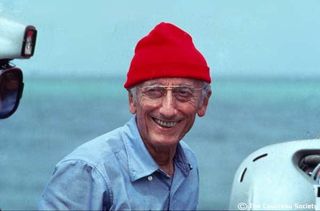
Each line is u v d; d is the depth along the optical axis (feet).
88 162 15.89
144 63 15.42
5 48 14.38
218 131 129.18
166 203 16.46
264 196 15.31
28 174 74.90
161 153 16.17
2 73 14.48
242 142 114.21
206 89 15.94
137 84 15.61
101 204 15.85
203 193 71.67
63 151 82.38
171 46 15.42
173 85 15.35
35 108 158.81
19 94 14.84
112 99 168.66
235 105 152.35
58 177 15.97
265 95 143.33
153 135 15.70
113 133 16.40
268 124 118.52
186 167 16.87
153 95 15.46
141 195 16.17
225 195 69.82
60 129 128.06
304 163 16.15
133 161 16.15
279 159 15.78
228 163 91.25
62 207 15.84
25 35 14.44
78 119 137.69
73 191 15.84
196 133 127.03
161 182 16.34
